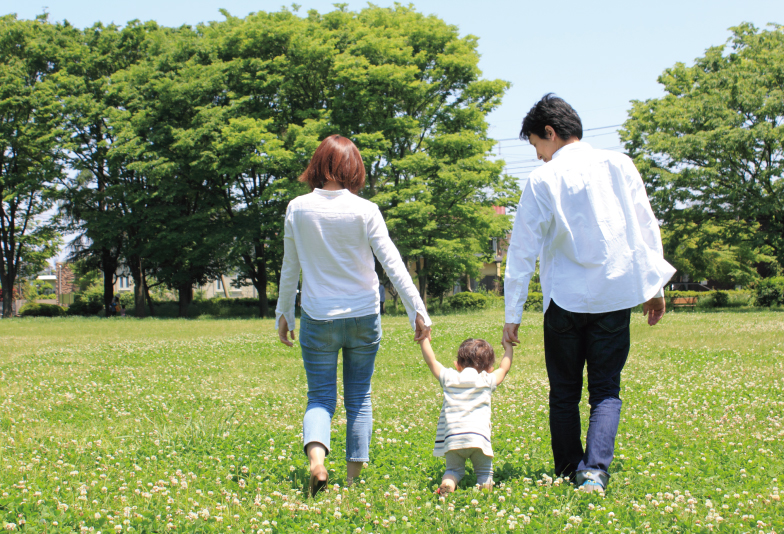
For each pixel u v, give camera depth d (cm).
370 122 3231
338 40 3328
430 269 3322
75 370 955
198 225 3262
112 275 3950
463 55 3186
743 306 3425
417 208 2953
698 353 1044
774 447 414
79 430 511
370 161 3019
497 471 361
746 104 2977
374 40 3098
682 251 3438
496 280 4825
